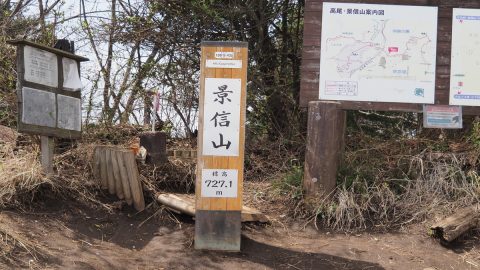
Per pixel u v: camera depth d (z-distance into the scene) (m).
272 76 7.86
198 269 4.28
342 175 5.62
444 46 5.68
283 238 5.02
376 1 5.66
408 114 7.22
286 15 7.98
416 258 4.69
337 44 5.65
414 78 5.65
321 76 5.64
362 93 5.63
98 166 5.40
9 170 4.86
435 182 5.59
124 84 7.49
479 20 5.68
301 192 5.56
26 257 3.98
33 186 4.77
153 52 7.73
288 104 7.66
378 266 4.50
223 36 7.79
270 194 5.86
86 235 4.62
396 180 5.67
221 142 4.59
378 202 5.45
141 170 5.62
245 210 5.14
